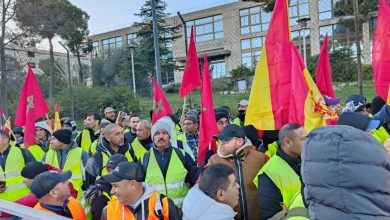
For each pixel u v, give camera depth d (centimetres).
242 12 3253
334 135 153
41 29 2330
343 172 146
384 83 418
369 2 1791
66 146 472
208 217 235
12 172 484
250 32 3212
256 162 336
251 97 382
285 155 285
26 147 584
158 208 277
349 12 1855
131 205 281
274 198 277
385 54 417
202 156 432
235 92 2256
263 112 376
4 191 446
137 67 2609
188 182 387
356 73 2084
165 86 2808
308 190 160
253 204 324
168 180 374
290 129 280
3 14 2105
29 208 211
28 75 607
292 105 351
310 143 161
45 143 625
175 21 3042
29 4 2248
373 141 150
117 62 3020
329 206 150
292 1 2897
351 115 258
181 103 2006
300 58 359
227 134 333
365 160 144
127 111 1986
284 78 369
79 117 2008
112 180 276
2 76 2022
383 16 419
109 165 340
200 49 3431
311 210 159
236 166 331
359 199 143
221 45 3341
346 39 2661
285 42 371
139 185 281
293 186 274
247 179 327
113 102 2020
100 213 337
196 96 2044
